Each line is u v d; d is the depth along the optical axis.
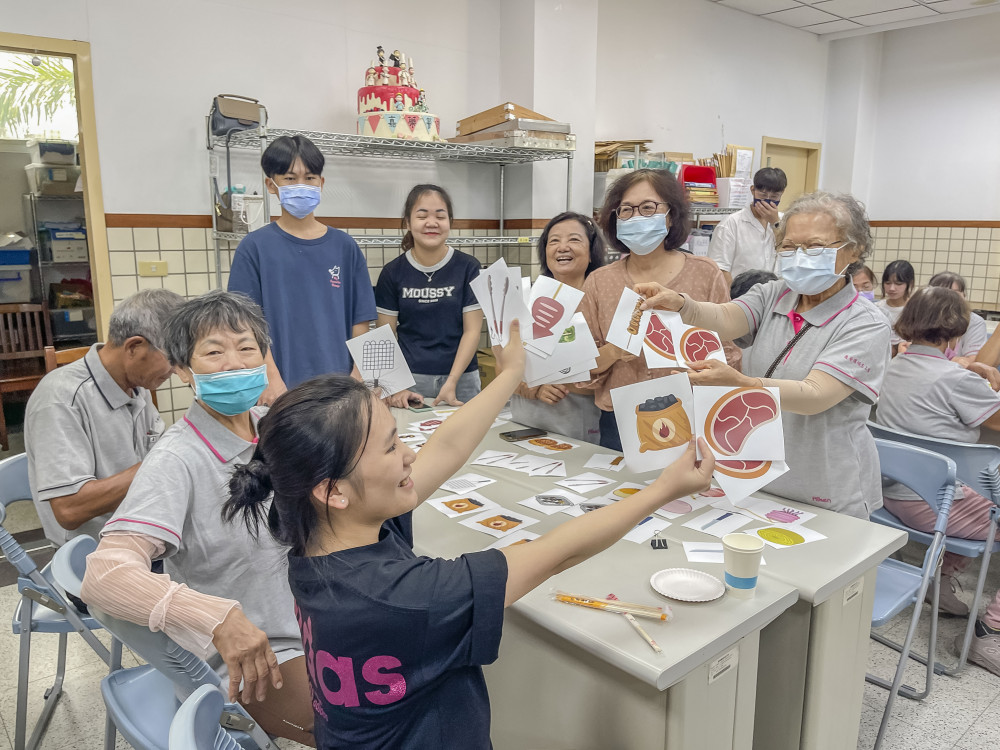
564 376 1.73
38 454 1.56
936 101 6.12
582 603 1.20
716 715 1.18
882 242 6.61
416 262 2.91
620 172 4.19
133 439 1.72
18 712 1.76
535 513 1.61
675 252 2.11
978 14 5.48
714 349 1.51
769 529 1.51
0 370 4.11
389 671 0.83
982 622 2.23
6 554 1.54
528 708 1.38
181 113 3.32
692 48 5.20
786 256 1.58
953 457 2.11
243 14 3.43
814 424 1.64
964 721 1.96
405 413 2.45
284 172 2.39
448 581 0.83
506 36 4.32
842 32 5.99
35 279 4.29
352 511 0.87
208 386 1.25
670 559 1.38
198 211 3.44
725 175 4.96
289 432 0.83
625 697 1.19
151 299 1.60
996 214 5.91
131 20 3.14
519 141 3.72
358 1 3.79
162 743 1.21
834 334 1.59
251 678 1.06
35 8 2.91
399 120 3.52
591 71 4.41
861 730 1.92
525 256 4.41
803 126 6.22
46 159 4.00
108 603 1.07
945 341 2.38
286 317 2.43
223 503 1.28
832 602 1.34
